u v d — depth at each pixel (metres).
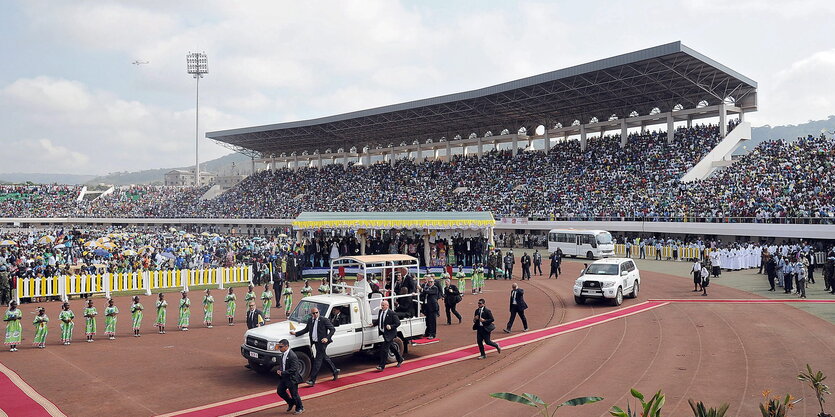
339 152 94.44
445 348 18.44
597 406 12.12
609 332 20.08
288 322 15.70
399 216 39.69
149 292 31.48
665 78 54.56
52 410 12.22
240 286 35.16
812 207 40.72
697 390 13.02
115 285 30.38
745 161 52.00
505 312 25.27
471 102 66.56
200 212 94.50
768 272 29.67
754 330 19.62
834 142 48.62
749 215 44.16
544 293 31.34
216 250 47.12
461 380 14.55
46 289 28.23
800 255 32.84
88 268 33.62
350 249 40.31
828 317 21.67
